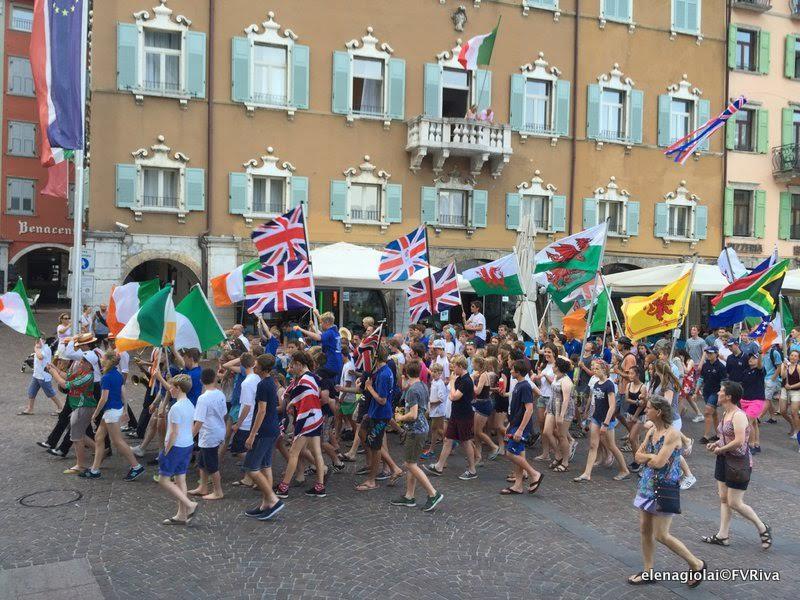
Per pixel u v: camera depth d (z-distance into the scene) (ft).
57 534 23.86
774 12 91.97
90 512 26.12
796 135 94.58
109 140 66.54
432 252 76.64
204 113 69.46
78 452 31.01
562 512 27.68
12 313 41.09
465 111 79.92
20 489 28.76
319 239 73.26
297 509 27.30
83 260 58.13
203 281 69.51
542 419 36.94
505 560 22.56
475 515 27.07
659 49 86.63
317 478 30.76
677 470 20.24
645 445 20.86
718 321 43.80
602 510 28.07
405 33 76.13
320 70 73.20
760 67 91.45
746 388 39.14
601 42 83.97
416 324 47.14
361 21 74.49
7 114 112.98
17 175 113.70
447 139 74.95
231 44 70.08
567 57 82.48
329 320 36.11
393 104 75.56
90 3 65.67
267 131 71.51
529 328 51.72
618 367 41.98
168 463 24.72
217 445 28.09
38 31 54.85
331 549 23.11
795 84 93.76
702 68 88.79
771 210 92.68
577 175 83.20
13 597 19.15
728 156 90.38
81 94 53.42
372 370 32.58
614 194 84.99
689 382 46.78
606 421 32.04
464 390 32.17
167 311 29.91
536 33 81.15
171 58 69.41
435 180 77.20
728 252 54.03
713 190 89.71
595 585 20.75
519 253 53.72
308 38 72.69
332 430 36.76
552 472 34.17
